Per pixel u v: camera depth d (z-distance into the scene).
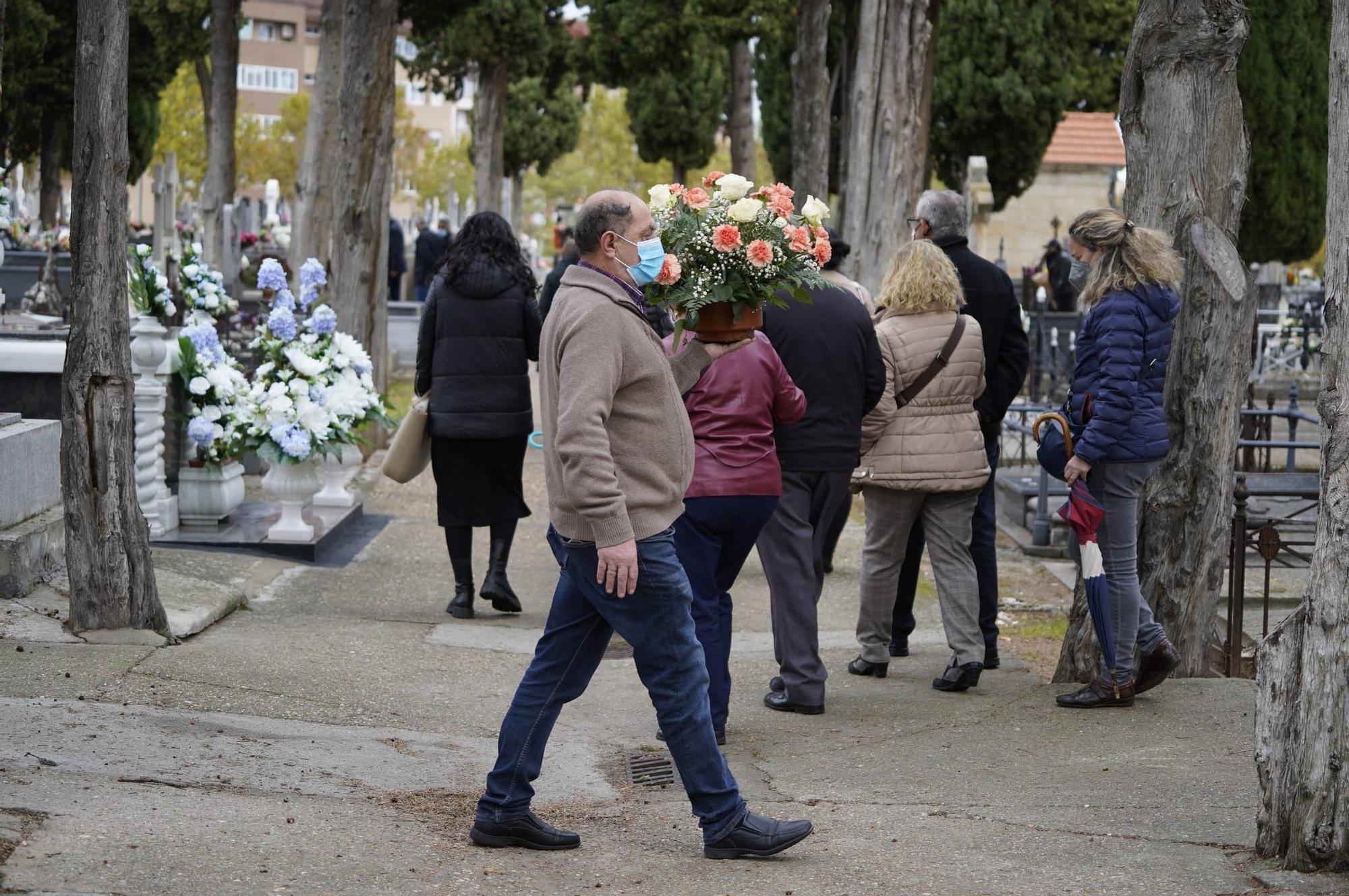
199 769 4.66
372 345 14.61
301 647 6.77
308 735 5.36
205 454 9.20
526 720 4.09
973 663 6.26
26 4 28.16
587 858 4.06
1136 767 5.04
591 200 3.97
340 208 13.70
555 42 36.62
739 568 5.44
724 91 41.97
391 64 13.73
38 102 29.94
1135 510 5.78
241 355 12.64
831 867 3.96
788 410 5.36
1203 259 6.04
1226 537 6.25
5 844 3.59
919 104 17.33
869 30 15.11
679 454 4.00
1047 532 10.29
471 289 7.69
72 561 6.50
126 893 3.37
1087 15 35.00
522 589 8.85
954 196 6.78
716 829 4.05
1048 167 31.83
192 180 56.84
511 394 7.77
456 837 4.21
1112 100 36.53
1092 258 5.71
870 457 6.25
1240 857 4.00
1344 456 3.82
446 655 6.93
